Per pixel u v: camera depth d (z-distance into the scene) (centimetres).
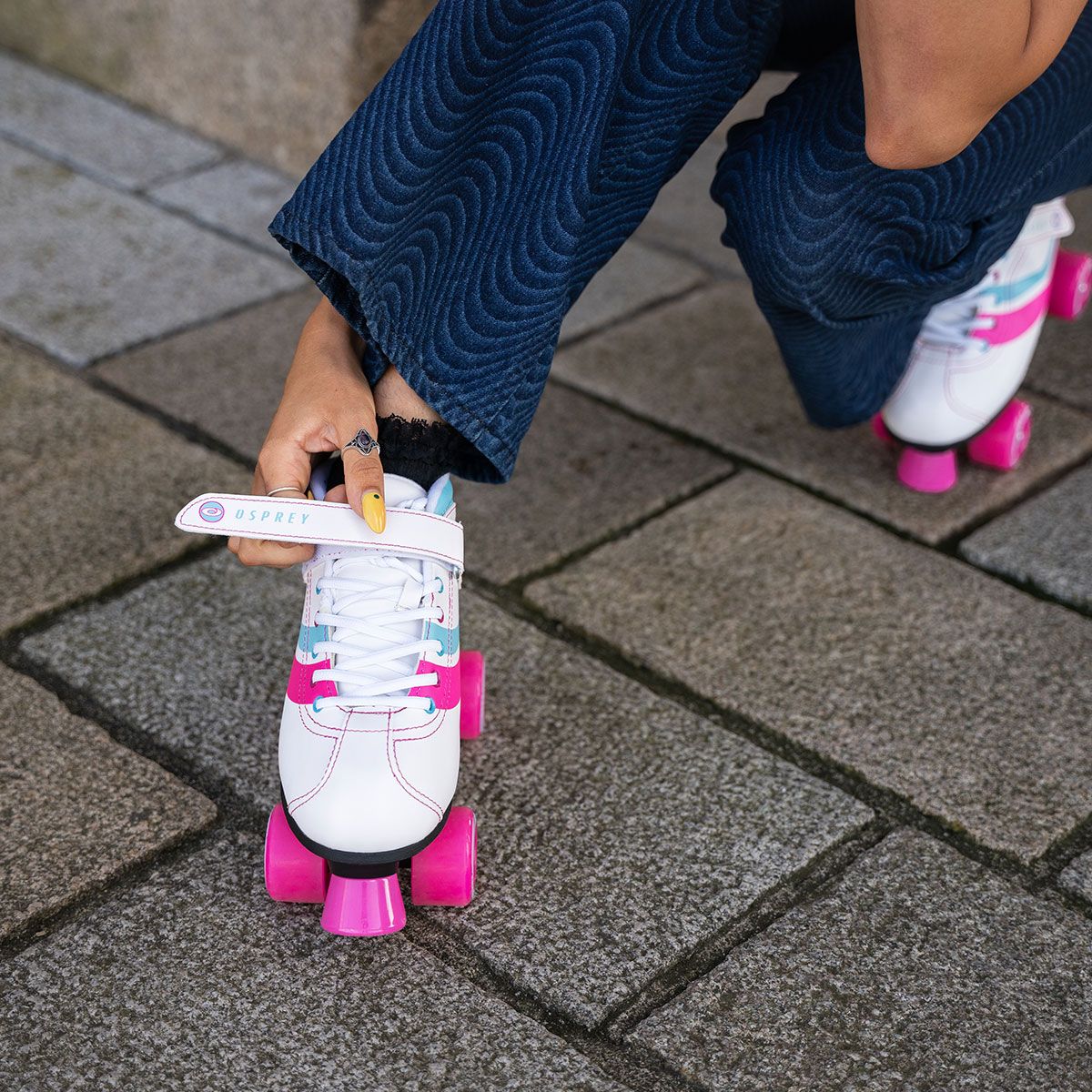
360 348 120
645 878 127
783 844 131
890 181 132
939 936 123
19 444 186
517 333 113
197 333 217
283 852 118
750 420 202
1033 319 176
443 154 109
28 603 157
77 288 225
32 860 125
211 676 149
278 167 271
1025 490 188
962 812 136
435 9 110
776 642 158
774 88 263
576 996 115
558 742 142
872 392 168
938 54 101
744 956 119
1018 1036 114
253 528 105
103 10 281
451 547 112
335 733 111
